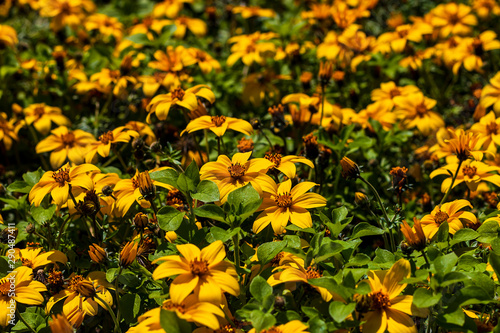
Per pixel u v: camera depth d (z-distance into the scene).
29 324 2.89
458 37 5.77
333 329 2.38
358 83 6.11
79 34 6.22
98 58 5.52
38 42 6.78
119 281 2.82
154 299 2.97
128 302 2.83
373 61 5.81
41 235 3.50
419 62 5.59
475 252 3.01
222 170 3.03
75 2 6.25
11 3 7.38
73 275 3.06
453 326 2.38
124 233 3.65
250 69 5.91
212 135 4.14
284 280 2.47
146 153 3.99
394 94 4.81
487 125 4.01
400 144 4.78
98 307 3.00
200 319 2.27
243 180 2.98
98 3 8.27
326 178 4.10
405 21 6.79
